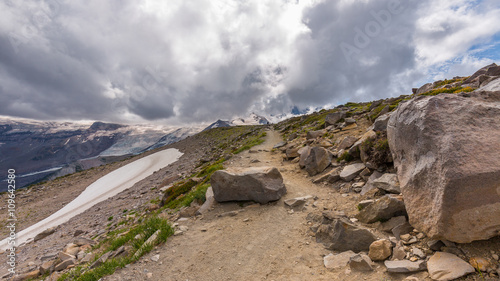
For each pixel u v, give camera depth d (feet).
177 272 22.82
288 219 30.73
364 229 21.26
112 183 270.67
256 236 27.66
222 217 34.83
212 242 27.78
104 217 99.35
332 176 41.11
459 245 16.55
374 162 36.17
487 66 60.23
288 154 68.80
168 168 233.76
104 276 23.88
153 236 29.60
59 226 117.91
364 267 17.99
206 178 70.13
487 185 14.97
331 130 80.18
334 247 22.03
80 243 54.24
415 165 21.66
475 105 19.21
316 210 31.40
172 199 67.92
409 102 24.71
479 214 15.14
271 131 208.03
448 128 18.34
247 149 110.83
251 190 37.63
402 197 23.59
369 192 31.09
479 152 16.08
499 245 15.30
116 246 32.68
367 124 72.43
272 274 20.38
